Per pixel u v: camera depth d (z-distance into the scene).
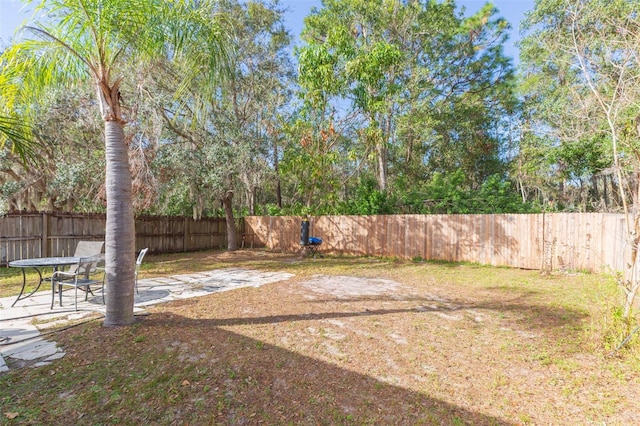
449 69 17.56
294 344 3.48
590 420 2.22
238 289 6.23
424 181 20.27
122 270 3.96
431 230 10.41
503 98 17.98
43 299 5.33
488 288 6.31
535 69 14.30
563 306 4.92
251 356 3.16
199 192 11.37
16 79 3.94
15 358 3.08
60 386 2.61
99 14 3.55
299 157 10.98
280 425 2.19
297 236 13.31
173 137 10.63
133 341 3.46
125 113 8.62
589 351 3.28
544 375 2.84
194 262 10.24
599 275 6.86
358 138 13.07
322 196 12.39
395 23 15.48
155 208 11.77
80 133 10.07
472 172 20.70
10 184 8.77
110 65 3.91
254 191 17.33
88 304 5.03
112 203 3.93
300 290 6.15
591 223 7.66
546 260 8.23
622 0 6.25
